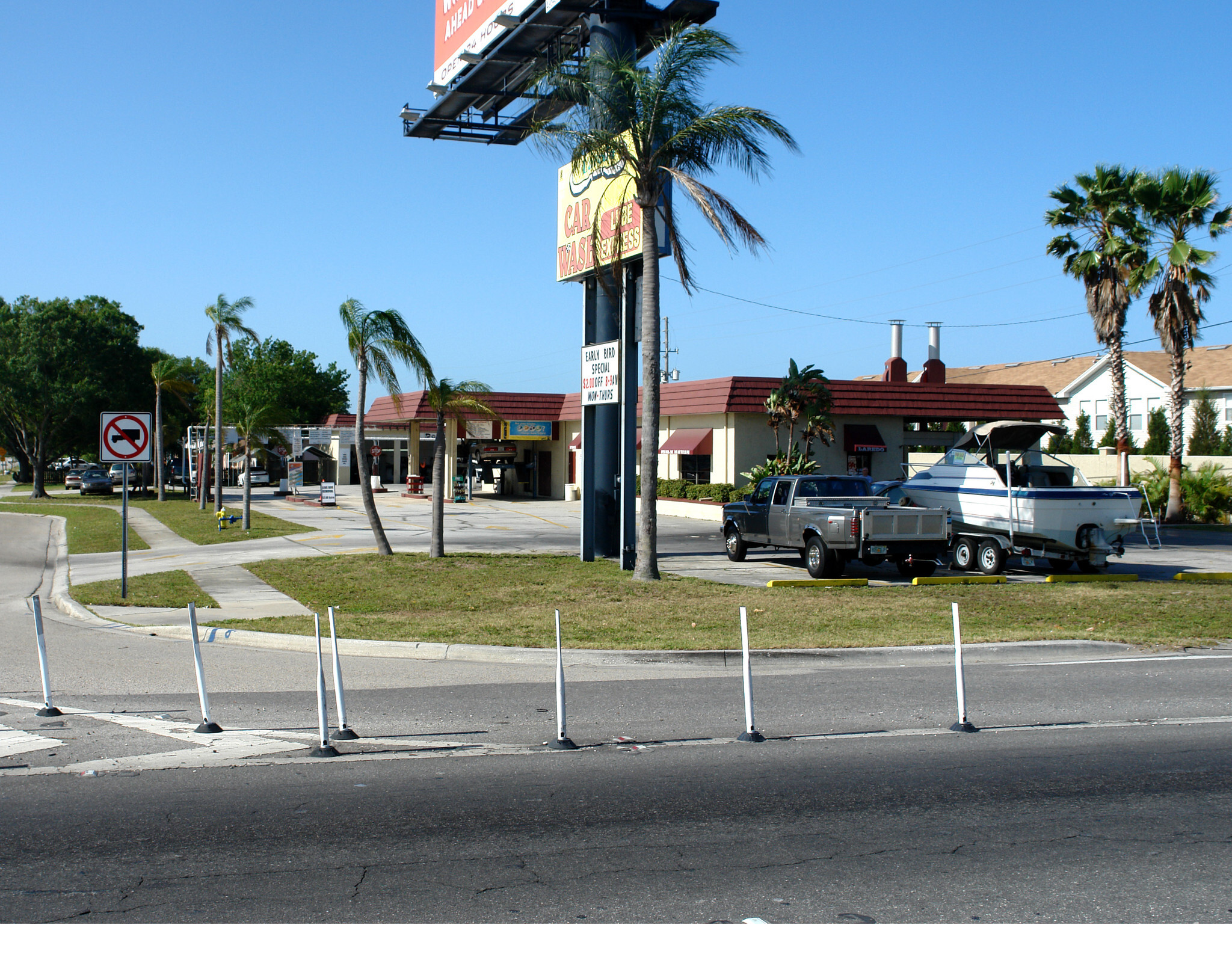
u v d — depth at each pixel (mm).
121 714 8523
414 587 17016
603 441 21656
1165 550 24062
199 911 4539
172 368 51281
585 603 15156
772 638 12008
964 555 19062
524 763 7023
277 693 9461
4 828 5617
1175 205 32094
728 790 6406
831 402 33000
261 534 29297
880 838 5520
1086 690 9594
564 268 22312
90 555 24953
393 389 21781
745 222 16422
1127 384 53906
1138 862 5184
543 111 26656
